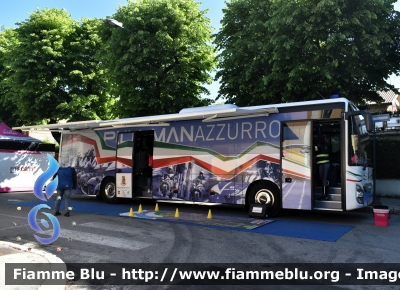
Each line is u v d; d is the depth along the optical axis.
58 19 22.27
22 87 21.52
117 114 18.23
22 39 21.47
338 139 9.80
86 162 13.97
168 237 7.59
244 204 10.13
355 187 8.91
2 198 15.52
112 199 13.28
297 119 9.60
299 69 11.85
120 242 7.16
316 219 9.85
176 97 17.14
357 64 11.86
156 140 12.10
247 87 14.23
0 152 18.77
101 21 18.38
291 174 9.50
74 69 22.27
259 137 10.08
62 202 13.84
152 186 11.99
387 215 8.91
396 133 15.83
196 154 11.17
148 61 16.55
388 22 12.20
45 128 14.05
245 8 14.87
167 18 16.77
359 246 6.79
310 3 12.00
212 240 7.29
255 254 6.24
